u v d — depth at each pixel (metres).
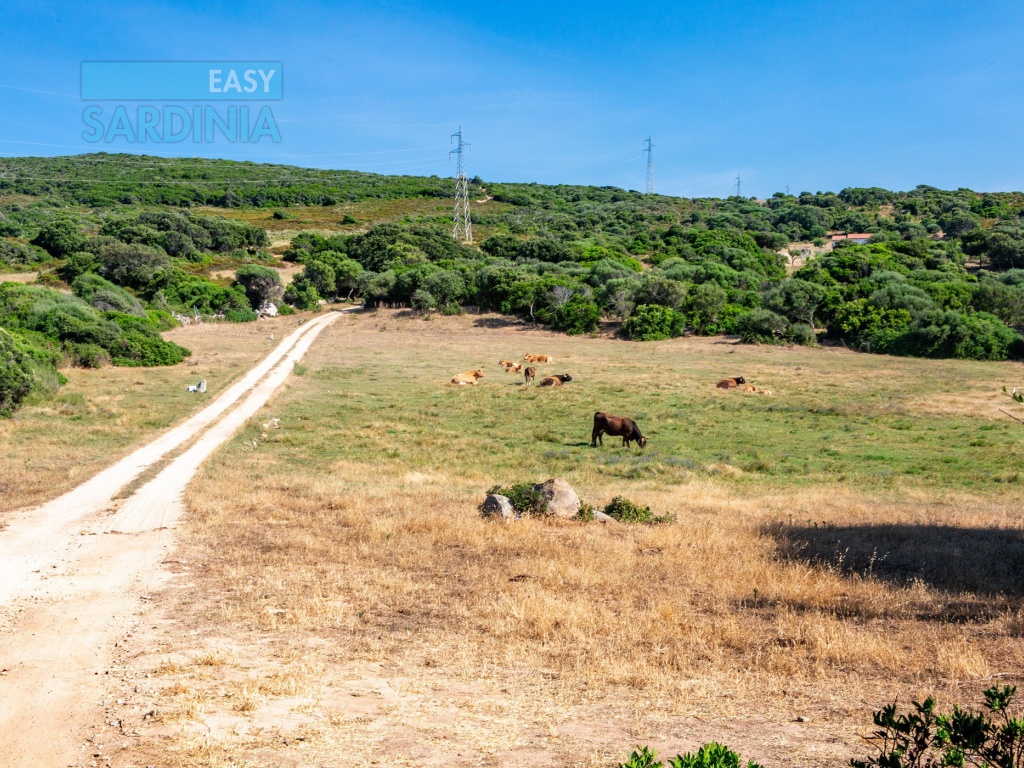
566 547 13.49
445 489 20.09
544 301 74.19
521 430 31.30
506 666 8.09
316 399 38.53
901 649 8.58
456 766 5.73
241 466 22.97
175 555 13.09
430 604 10.30
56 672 7.97
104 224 110.62
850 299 70.19
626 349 61.59
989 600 10.68
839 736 6.30
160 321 70.81
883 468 24.70
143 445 25.80
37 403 33.16
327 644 8.74
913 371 49.88
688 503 18.80
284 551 13.23
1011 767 3.96
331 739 6.23
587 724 6.59
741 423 33.12
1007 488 21.75
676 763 3.83
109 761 5.89
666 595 10.86
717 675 7.87
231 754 5.94
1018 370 50.66
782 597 10.81
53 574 12.05
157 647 8.66
